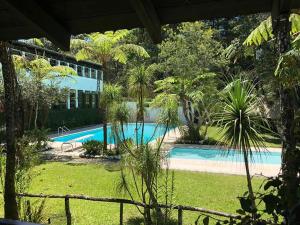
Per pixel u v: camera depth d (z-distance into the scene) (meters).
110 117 5.98
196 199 7.81
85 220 6.54
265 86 10.55
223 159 13.12
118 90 6.14
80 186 9.09
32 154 6.27
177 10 1.97
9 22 2.10
